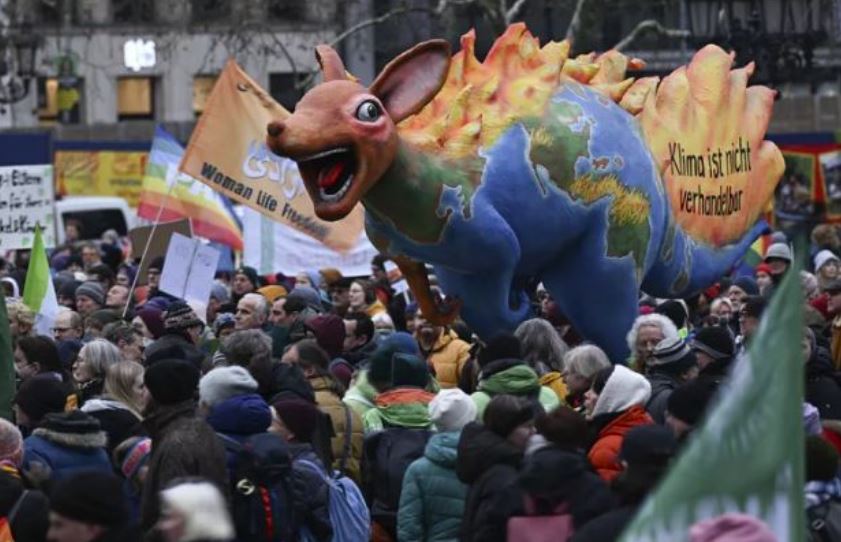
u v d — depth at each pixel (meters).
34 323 18.30
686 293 19.86
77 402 14.66
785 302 6.87
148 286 23.48
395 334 14.93
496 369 13.38
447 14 46.38
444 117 17.06
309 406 12.57
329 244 23.44
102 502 9.17
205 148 23.20
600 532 9.30
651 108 19.39
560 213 17.41
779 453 6.86
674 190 19.42
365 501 13.85
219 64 69.88
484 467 11.24
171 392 11.86
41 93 67.06
